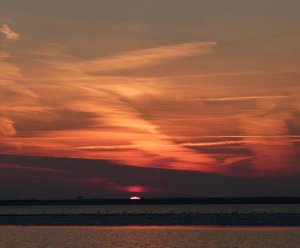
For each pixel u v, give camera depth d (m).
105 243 191.38
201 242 191.25
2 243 193.88
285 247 177.25
